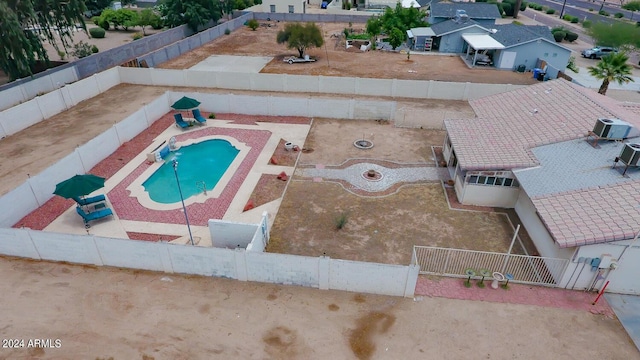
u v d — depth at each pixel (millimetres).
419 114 32688
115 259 17781
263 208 22531
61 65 42094
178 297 16453
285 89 39625
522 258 18578
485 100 29547
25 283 16953
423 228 21062
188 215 21906
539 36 48375
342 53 56625
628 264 16188
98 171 25938
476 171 21781
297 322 15484
